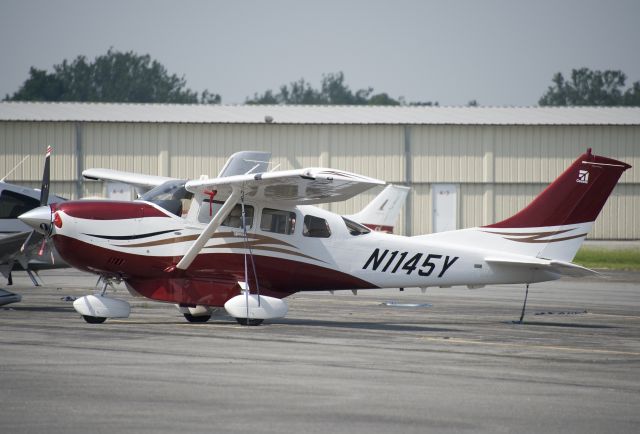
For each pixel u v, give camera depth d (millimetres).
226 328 47562
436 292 83500
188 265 49875
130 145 145250
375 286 54406
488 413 27078
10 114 144250
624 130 153625
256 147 147375
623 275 108250
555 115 158250
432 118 153250
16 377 30953
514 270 55094
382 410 27062
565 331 50844
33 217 47781
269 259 51750
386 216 85500
